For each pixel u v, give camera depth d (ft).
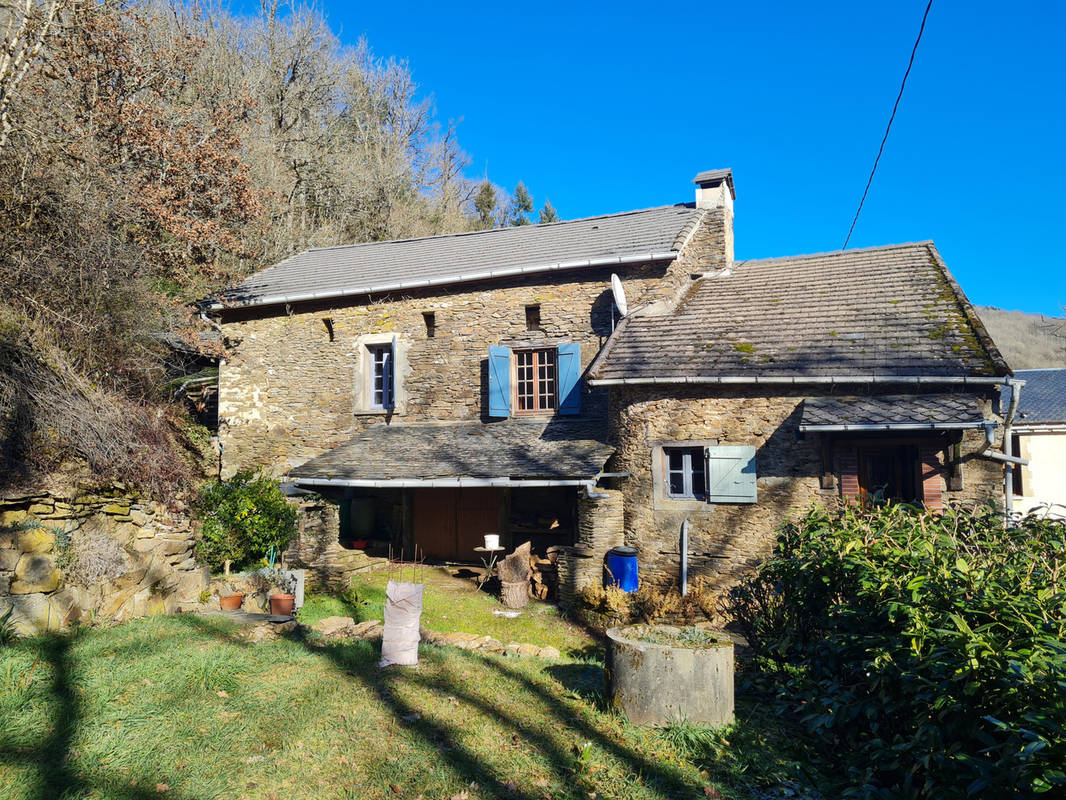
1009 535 16.05
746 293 43.88
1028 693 9.21
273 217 79.00
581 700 17.76
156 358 33.14
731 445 35.24
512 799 12.35
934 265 41.88
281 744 13.93
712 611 33.47
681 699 16.01
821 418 31.40
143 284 32.09
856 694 15.12
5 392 22.06
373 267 54.34
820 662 16.76
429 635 25.25
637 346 39.17
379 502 50.34
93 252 29.17
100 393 26.17
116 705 14.80
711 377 34.81
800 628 18.79
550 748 14.55
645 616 32.53
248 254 62.49
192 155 49.42
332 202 94.89
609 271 44.21
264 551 33.12
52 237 28.60
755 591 22.63
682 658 16.14
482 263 49.37
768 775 13.82
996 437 31.73
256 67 92.02
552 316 45.39
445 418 47.44
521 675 19.80
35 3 37.35
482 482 37.99
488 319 46.96
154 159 48.78
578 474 36.19
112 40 46.34
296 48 96.37
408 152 117.19
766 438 34.76
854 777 13.50
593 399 43.73
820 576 17.72
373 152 105.09
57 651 17.75
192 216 49.60
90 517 22.49
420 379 48.26
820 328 37.42
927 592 12.89
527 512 46.19
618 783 13.16
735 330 39.01
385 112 116.26
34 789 11.17
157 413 31.04
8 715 13.51
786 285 43.91
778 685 18.70
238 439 51.98
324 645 21.09
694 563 35.60
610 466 39.63
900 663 12.46
